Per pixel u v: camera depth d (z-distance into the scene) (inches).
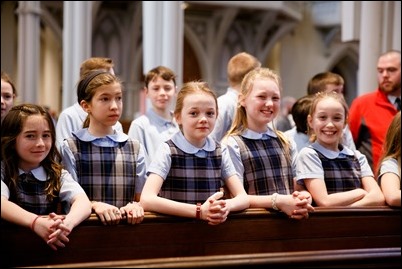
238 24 843.4
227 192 143.4
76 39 499.8
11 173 126.0
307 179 150.3
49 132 129.0
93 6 696.4
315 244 132.6
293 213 128.9
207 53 837.8
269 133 153.6
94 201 132.6
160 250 124.1
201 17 821.9
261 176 147.4
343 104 156.7
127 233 122.6
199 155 138.4
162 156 136.2
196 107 136.9
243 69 184.4
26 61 652.7
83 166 139.1
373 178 157.8
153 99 197.5
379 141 216.2
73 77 500.1
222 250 127.3
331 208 132.8
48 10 767.1
